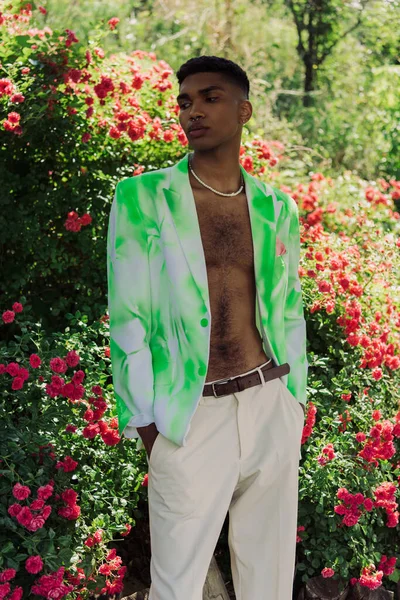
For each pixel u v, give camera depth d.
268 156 5.29
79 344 3.54
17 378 3.16
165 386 2.58
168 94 5.09
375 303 4.62
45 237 4.35
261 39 10.61
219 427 2.60
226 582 3.60
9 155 4.43
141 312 2.59
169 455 2.55
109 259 2.65
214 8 10.19
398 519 3.82
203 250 2.62
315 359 3.96
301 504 3.63
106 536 3.25
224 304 2.65
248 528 2.71
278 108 10.55
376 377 4.02
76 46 4.45
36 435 3.09
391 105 9.23
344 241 4.99
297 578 3.62
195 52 10.27
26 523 2.80
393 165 9.05
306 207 6.05
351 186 6.63
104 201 4.48
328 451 3.54
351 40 11.62
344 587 3.59
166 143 4.88
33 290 4.50
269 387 2.69
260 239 2.70
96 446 3.49
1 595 2.72
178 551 2.55
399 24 11.10
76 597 3.14
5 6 4.83
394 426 3.84
